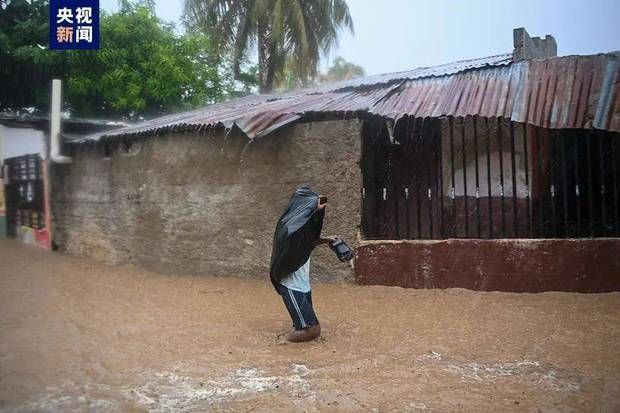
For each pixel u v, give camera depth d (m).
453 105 7.33
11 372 3.73
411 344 4.69
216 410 3.28
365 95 8.41
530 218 7.32
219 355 4.37
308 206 4.81
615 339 4.69
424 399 3.45
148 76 12.11
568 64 7.73
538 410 3.26
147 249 9.05
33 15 9.83
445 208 8.22
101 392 3.49
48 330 4.79
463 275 6.77
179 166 8.70
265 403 3.38
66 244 9.45
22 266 7.59
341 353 4.46
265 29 18.20
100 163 9.58
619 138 6.86
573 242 6.36
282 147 7.80
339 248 4.83
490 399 3.44
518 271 6.54
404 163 8.16
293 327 5.20
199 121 8.29
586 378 3.80
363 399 3.45
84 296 6.26
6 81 9.83
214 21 17.48
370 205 7.73
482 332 5.02
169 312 5.84
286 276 4.77
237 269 8.16
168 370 3.98
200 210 8.47
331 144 7.49
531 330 5.03
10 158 8.90
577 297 6.15
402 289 6.94
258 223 8.01
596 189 7.26
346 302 6.37
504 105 7.14
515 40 9.01
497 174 8.16
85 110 11.03
